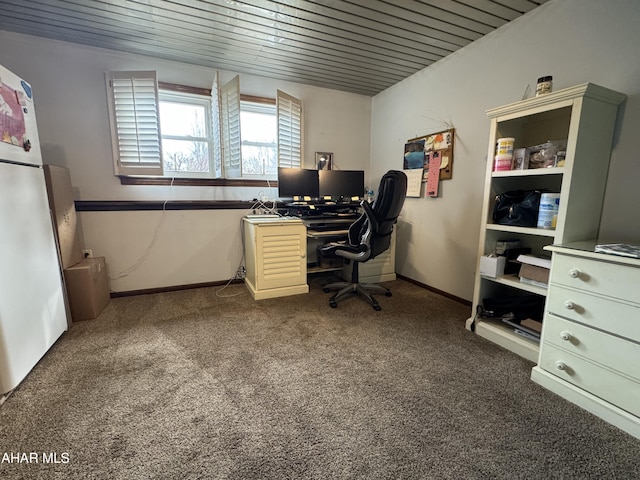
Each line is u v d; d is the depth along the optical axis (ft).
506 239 6.89
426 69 9.45
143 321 7.30
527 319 6.10
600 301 4.19
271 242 8.77
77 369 5.28
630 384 3.92
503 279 6.20
